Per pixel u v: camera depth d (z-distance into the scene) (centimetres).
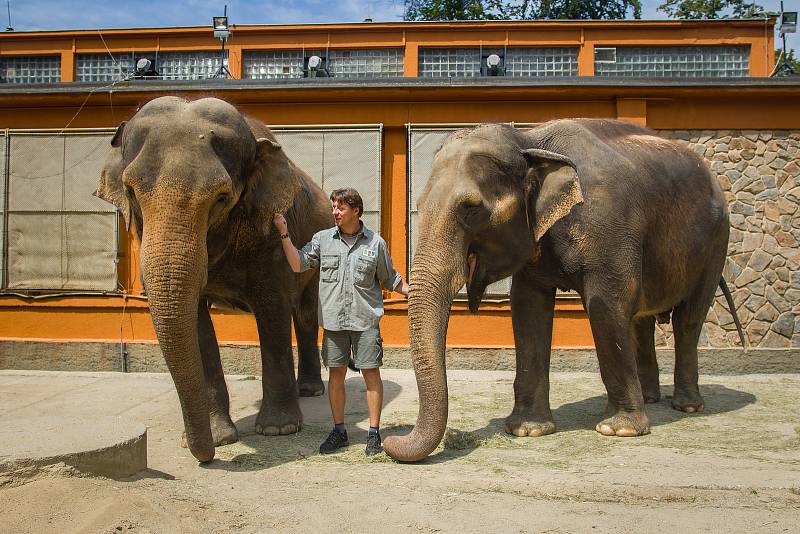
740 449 493
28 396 725
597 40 1486
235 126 459
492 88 872
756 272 878
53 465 351
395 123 905
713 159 890
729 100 885
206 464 452
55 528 300
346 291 488
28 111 934
